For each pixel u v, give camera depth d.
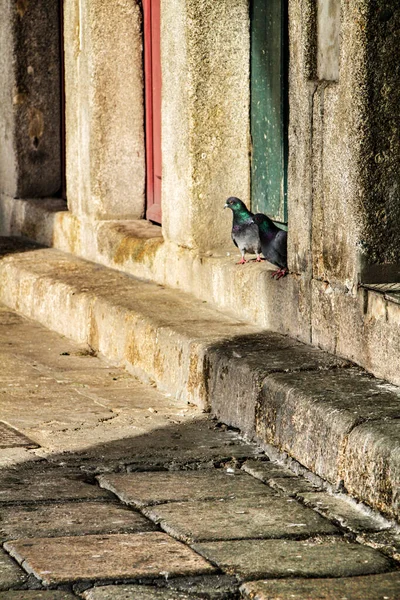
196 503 11.70
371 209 13.49
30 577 9.94
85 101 21.23
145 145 21.30
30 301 20.91
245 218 16.75
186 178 17.92
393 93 13.37
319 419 12.18
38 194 24.66
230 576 9.98
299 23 14.45
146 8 20.73
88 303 18.62
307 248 14.64
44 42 24.17
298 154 14.70
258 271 16.17
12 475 12.51
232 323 16.27
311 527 11.05
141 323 16.75
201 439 13.84
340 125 13.70
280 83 16.91
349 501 11.66
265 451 13.34
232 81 17.72
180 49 17.75
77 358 18.08
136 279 19.78
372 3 13.12
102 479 12.42
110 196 21.27
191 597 9.58
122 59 20.97
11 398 15.61
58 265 21.39
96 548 10.49
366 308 13.45
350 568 10.10
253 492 12.07
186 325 16.20
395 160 13.49
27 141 24.41
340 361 13.88
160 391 16.11
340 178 13.78
